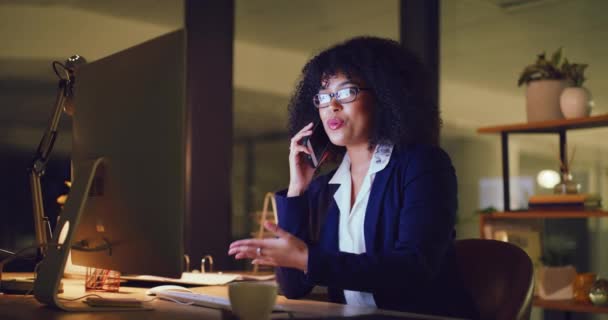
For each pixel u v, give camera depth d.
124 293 1.58
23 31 3.18
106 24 3.29
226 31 3.17
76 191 1.38
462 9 4.01
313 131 1.71
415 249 1.36
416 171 1.49
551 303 3.05
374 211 1.53
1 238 2.91
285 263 1.26
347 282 1.27
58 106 1.79
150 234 1.24
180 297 1.41
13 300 1.47
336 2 3.79
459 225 3.99
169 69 1.23
